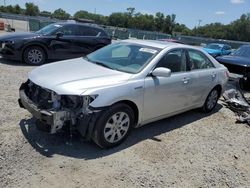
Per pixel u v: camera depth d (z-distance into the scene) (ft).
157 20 310.86
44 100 13.85
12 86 23.32
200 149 16.12
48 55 34.65
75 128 13.64
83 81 14.01
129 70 15.81
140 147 15.26
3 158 12.84
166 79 16.69
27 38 32.99
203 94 20.61
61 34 35.04
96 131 13.69
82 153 13.94
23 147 13.85
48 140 14.70
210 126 19.77
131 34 134.21
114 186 11.88
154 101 16.20
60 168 12.59
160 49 17.17
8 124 15.97
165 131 17.84
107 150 14.51
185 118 20.65
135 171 13.07
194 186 12.67
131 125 15.38
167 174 13.23
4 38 32.68
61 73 14.92
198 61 19.98
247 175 14.14
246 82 33.06
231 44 113.70
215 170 14.16
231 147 16.92
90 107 13.32
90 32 38.06
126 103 15.01
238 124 20.80
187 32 287.48
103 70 15.67
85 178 12.14
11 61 34.30
